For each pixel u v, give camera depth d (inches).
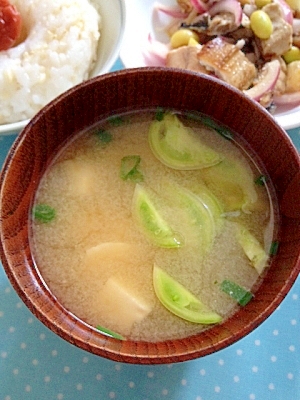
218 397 8.6
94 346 6.5
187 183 8.3
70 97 7.5
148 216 8.1
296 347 8.8
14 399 8.6
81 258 7.9
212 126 8.4
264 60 12.2
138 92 8.0
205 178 8.3
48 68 10.0
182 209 8.1
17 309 9.1
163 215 8.1
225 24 12.1
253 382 8.6
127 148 8.6
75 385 8.7
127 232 8.0
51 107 7.4
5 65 9.8
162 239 7.9
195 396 8.6
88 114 8.2
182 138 8.4
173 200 8.2
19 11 10.6
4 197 7.1
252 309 7.1
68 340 6.6
